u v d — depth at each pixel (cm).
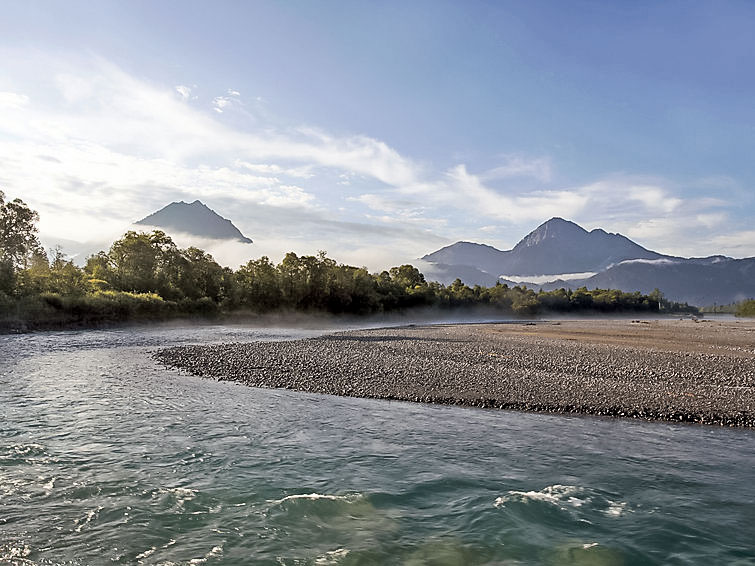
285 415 1599
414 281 14825
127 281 8012
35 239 6544
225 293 9069
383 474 1074
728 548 757
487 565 714
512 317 15612
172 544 769
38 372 2466
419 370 2452
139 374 2414
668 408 1652
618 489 991
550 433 1398
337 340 4259
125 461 1144
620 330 6544
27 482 1009
